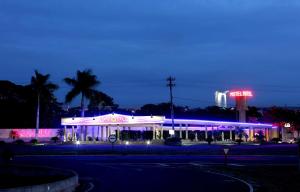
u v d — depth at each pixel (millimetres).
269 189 18094
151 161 39219
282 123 119000
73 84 88625
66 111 122062
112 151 50750
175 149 56562
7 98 111625
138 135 98938
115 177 24766
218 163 36000
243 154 49000
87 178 24203
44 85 90000
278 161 37812
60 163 36688
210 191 17641
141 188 18969
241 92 112812
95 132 92188
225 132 116438
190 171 28641
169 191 17719
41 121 108438
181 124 90062
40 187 15242
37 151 52688
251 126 101375
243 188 18656
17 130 93188
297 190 17516
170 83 85500
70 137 92562
